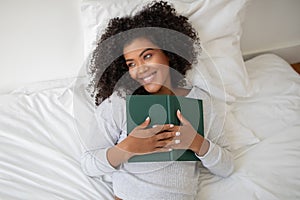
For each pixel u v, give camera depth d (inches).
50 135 43.7
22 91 50.4
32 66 51.2
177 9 44.3
